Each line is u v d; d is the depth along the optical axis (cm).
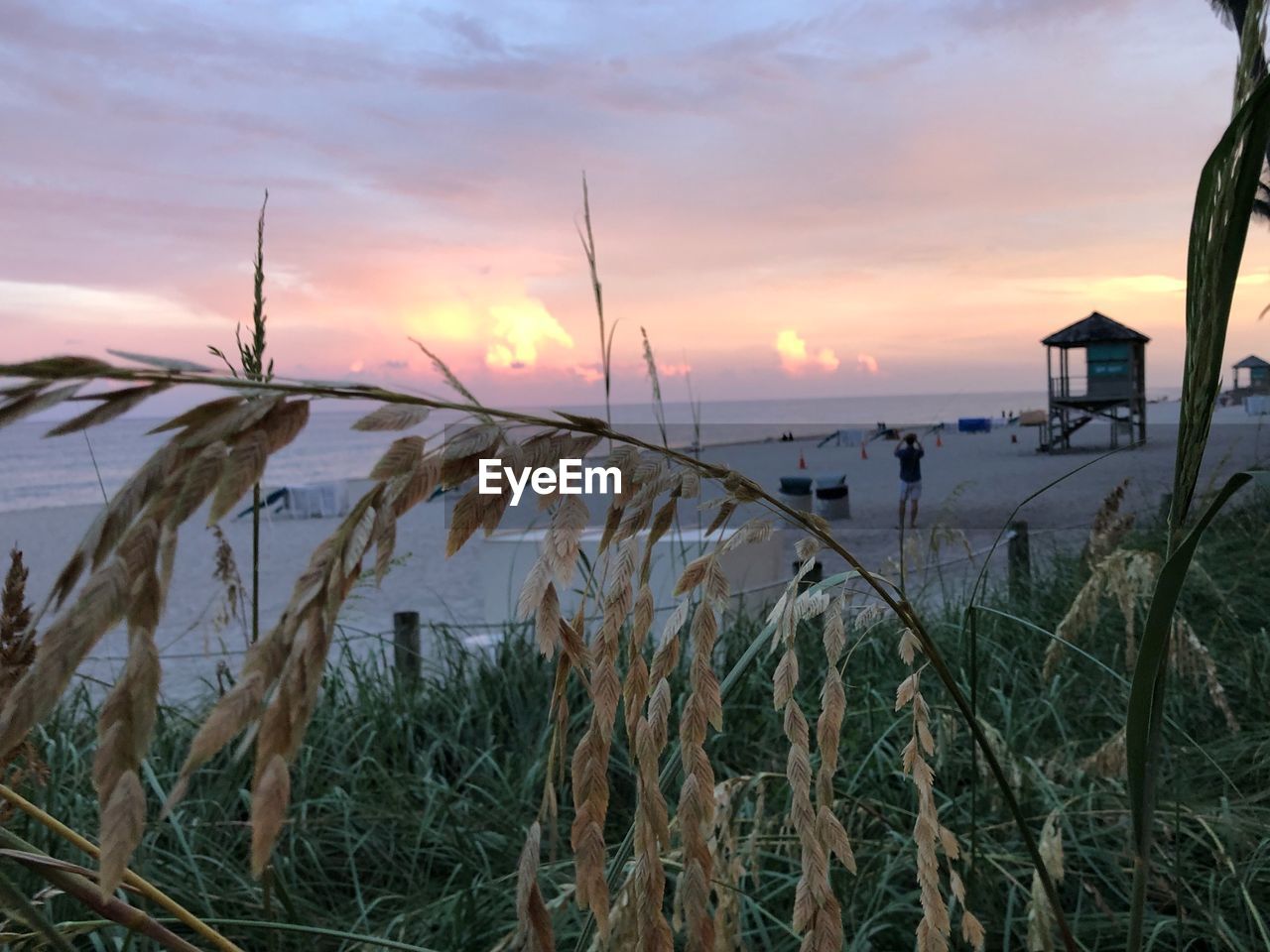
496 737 442
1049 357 4253
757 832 159
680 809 66
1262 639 368
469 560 1675
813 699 364
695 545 525
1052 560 764
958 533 342
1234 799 256
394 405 50
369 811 338
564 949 222
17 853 77
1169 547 100
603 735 64
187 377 45
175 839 289
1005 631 489
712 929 65
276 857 297
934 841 87
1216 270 91
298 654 46
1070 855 251
